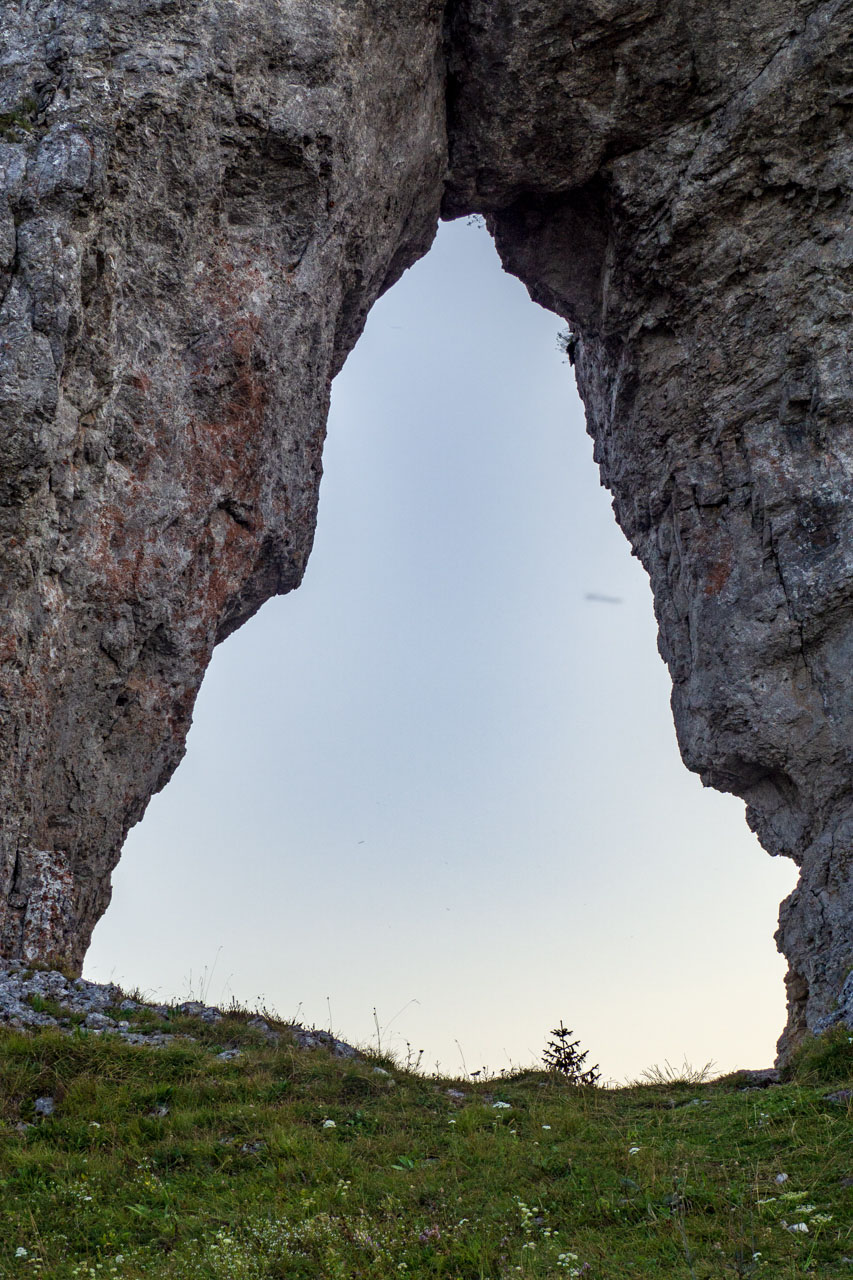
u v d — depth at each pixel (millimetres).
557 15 23516
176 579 19500
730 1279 8219
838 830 21688
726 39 23719
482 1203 9961
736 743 23234
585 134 24562
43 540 17109
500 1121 12281
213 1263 8609
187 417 19734
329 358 23234
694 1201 9656
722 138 23891
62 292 17156
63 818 17797
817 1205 9352
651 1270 8430
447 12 24078
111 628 18453
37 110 18375
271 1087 12586
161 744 19906
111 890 19703
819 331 23328
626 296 25625
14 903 16141
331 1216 9617
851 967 19906
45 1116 11617
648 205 24531
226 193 20484
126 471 18781
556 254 26969
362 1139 11406
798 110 23406
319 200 21219
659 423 25609
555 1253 8828
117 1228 9414
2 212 17359
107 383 18219
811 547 22891
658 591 26453
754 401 24047
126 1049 12977
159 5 19344
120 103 18531
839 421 23094
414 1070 14617
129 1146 11008
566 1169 10727
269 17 20234
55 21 18922
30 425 16609
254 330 20516
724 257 24234
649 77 24109
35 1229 9211
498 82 24125
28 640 16844
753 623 23266
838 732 22094
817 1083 13078
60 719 17688
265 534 21438
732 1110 12438
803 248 23719
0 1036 12945
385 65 22266
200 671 20266
